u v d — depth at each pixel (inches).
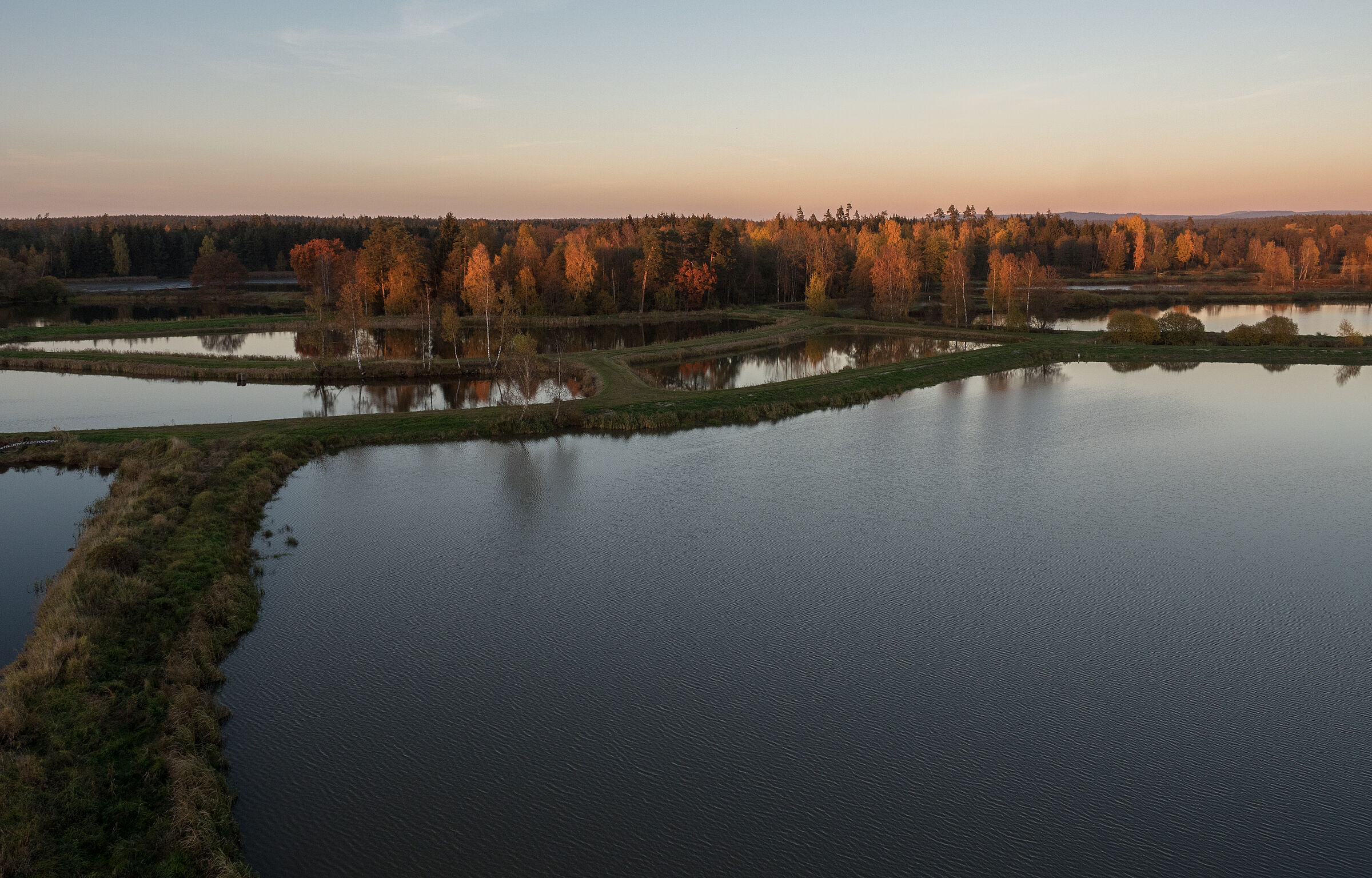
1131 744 794.2
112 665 823.7
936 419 2049.7
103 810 634.2
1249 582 1135.6
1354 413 2081.7
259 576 1126.4
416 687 874.8
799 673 909.2
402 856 644.7
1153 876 636.1
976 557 1211.2
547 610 1044.5
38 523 1264.8
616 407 2042.3
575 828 677.9
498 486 1510.8
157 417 2001.7
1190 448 1769.2
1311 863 652.1
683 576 1147.3
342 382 2509.8
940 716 837.2
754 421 2025.1
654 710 840.3
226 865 593.6
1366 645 975.6
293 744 776.9
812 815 697.0
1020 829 684.1
